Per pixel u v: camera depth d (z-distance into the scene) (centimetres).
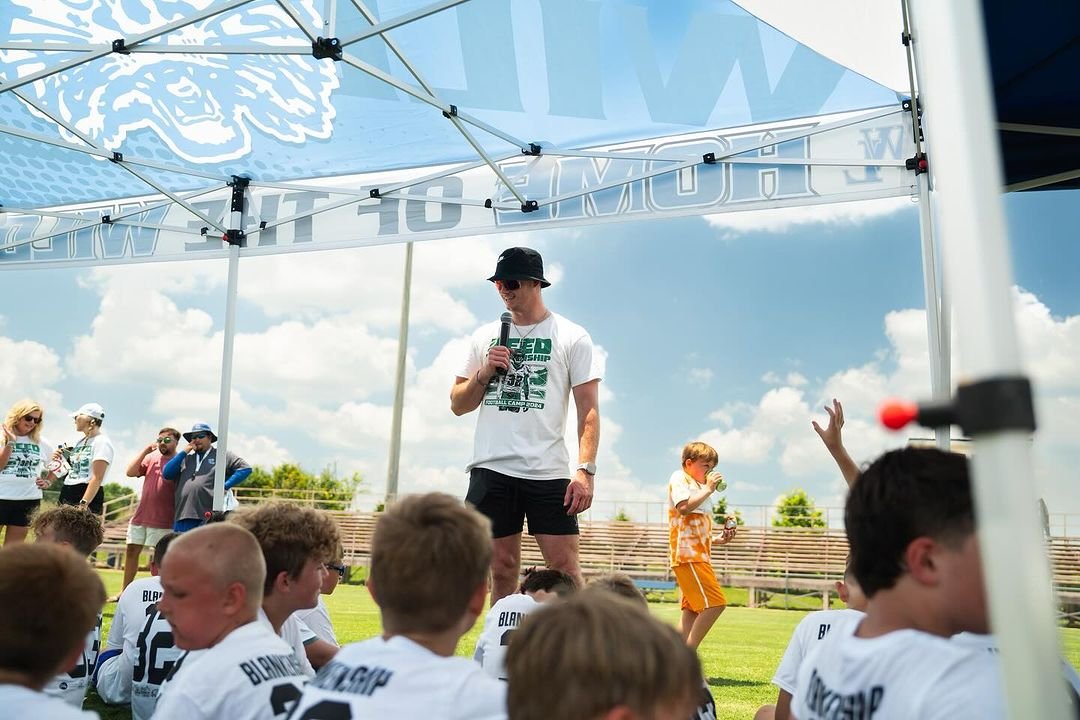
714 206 411
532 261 388
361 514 2098
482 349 399
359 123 433
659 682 103
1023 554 72
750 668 607
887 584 122
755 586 1897
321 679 135
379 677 129
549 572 307
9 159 493
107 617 662
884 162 378
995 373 75
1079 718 133
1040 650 71
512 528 382
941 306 343
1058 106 325
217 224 490
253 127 442
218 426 481
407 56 381
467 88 400
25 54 394
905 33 318
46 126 452
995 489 74
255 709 160
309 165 479
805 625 225
